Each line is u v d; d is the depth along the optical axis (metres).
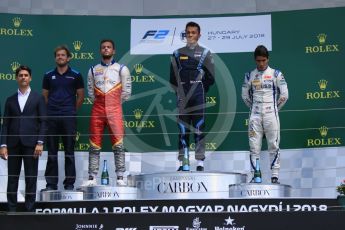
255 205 11.48
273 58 13.64
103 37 13.87
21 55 13.74
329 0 13.70
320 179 13.23
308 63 13.57
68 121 12.64
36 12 13.91
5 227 11.12
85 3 13.98
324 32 13.59
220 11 13.88
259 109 12.48
